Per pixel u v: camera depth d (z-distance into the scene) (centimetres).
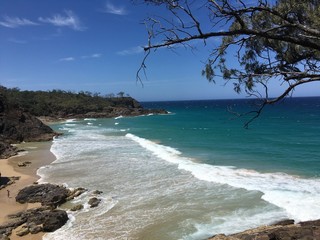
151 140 4834
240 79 614
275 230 1264
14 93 11275
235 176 2431
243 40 543
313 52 613
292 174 2491
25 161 3391
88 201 1967
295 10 584
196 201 1908
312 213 1656
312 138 4575
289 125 6606
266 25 611
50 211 1797
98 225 1645
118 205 1903
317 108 13325
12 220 1744
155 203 1906
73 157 3447
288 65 638
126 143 4500
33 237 1551
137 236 1515
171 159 3153
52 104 11875
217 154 3462
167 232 1541
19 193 2098
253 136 4962
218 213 1727
